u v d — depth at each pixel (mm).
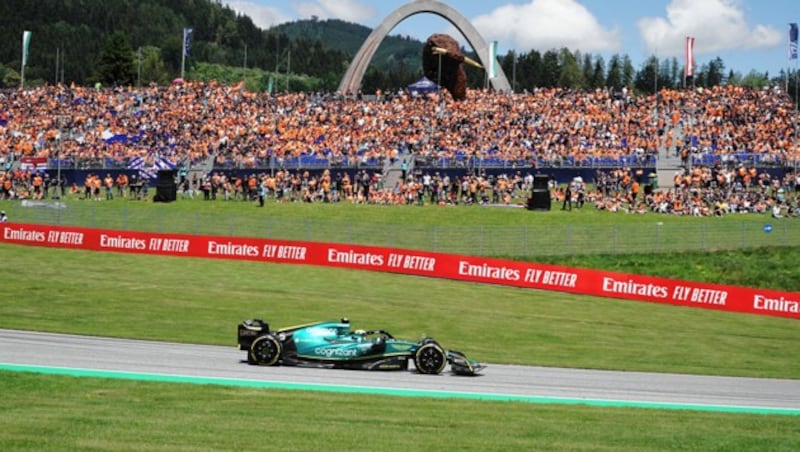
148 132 108250
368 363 31797
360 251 68438
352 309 49938
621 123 109812
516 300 58656
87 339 36062
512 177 100125
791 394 32406
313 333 31844
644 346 43938
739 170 95375
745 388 33250
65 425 20312
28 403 22984
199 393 25641
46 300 46625
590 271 62750
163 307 46750
